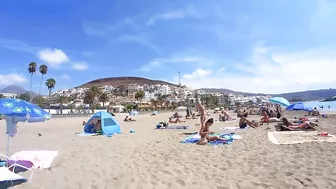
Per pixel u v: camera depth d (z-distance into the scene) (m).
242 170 6.52
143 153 9.19
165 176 6.20
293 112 53.41
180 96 170.75
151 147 10.49
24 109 6.01
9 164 6.81
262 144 10.26
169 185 5.57
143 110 96.19
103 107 95.25
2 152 10.20
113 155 8.91
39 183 5.81
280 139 11.40
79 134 17.16
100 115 17.91
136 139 13.59
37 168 6.98
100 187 5.57
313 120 23.81
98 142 12.70
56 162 7.76
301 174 5.88
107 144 11.80
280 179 5.64
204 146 10.30
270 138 11.88
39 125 29.00
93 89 95.94
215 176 6.11
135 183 5.75
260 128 17.31
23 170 6.78
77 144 12.14
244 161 7.46
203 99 134.12
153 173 6.46
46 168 7.02
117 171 6.78
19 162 6.91
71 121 38.03
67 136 16.34
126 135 15.85
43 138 15.43
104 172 6.70
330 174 5.76
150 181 5.86
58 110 83.94
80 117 54.00
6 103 5.96
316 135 12.22
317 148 8.79
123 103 129.62
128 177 6.21
